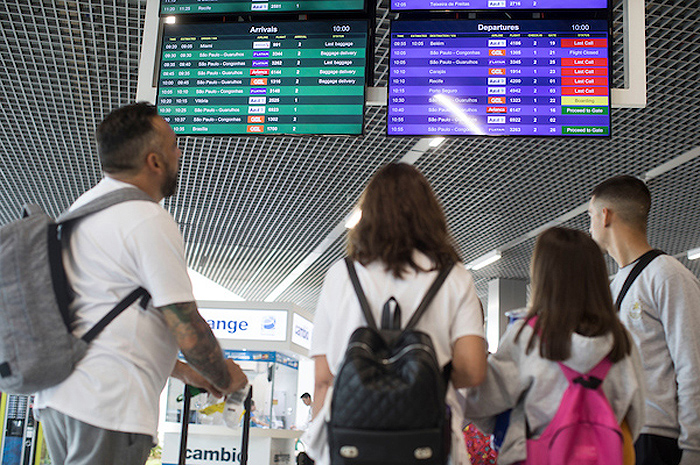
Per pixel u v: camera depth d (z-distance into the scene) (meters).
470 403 1.99
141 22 4.53
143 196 1.89
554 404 1.86
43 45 4.92
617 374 1.87
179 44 3.58
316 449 1.64
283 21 3.55
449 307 1.65
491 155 6.32
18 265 1.71
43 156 6.93
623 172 6.69
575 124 3.35
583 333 1.85
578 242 1.93
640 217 2.48
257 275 12.44
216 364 1.87
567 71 3.38
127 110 1.98
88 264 1.80
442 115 3.38
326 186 7.36
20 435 6.36
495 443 2.02
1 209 8.83
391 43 3.45
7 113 6.00
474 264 10.50
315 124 3.45
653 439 2.25
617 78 4.89
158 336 1.86
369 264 1.71
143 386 1.79
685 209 7.86
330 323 1.72
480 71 3.41
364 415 1.42
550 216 8.14
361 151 6.38
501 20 3.44
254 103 3.49
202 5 3.53
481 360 1.63
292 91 3.49
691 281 2.30
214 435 4.68
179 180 7.40
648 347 2.32
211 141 6.22
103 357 1.75
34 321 1.69
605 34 3.39
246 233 9.62
